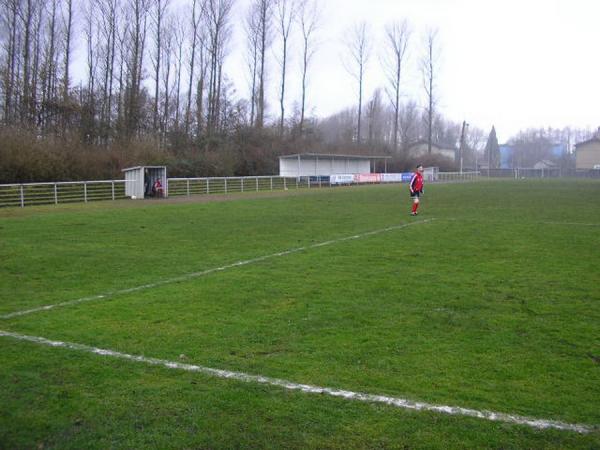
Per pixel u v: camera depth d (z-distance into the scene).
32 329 6.07
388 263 10.07
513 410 4.07
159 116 49.06
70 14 43.72
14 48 42.50
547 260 10.29
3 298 7.52
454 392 4.38
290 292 7.79
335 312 6.72
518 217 18.92
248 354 5.25
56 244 12.53
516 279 8.61
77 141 35.41
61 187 27.64
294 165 45.25
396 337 5.76
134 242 12.84
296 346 5.48
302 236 13.89
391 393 4.36
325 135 78.44
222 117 52.66
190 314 6.67
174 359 5.12
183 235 14.12
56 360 5.10
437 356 5.19
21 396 4.32
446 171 72.38
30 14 41.75
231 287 8.14
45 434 3.75
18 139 29.77
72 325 6.22
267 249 11.77
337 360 5.09
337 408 4.09
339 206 24.11
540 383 4.56
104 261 10.36
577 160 90.69
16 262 10.25
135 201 27.47
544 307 6.95
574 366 4.93
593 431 3.77
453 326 6.15
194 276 8.97
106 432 3.76
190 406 4.13
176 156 43.09
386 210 21.97
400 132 88.75
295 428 3.80
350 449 3.53
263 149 50.97
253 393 4.36
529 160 112.38
